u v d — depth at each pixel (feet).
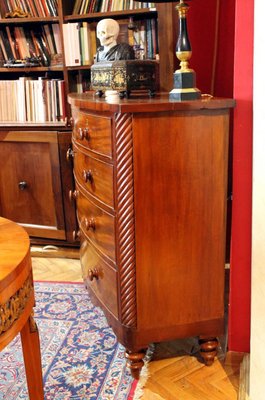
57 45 8.80
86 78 8.92
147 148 4.57
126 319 5.01
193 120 4.64
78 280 7.91
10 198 9.10
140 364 5.19
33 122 8.81
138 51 7.84
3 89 9.02
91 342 6.03
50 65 8.89
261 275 4.25
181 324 5.16
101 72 5.68
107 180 4.94
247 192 4.86
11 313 3.18
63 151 8.38
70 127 8.20
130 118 4.46
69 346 5.95
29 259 3.54
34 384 4.16
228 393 4.96
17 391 5.12
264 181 4.09
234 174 4.86
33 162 8.70
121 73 5.26
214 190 4.90
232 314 5.26
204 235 4.99
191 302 5.14
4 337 3.11
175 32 7.02
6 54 9.07
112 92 5.29
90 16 8.04
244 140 4.75
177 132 4.62
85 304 7.04
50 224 8.93
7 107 9.07
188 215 4.87
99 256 5.52
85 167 5.74
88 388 5.12
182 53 4.80
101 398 4.96
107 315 5.48
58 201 8.71
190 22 6.95
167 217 4.81
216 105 4.61
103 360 5.64
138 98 5.16
